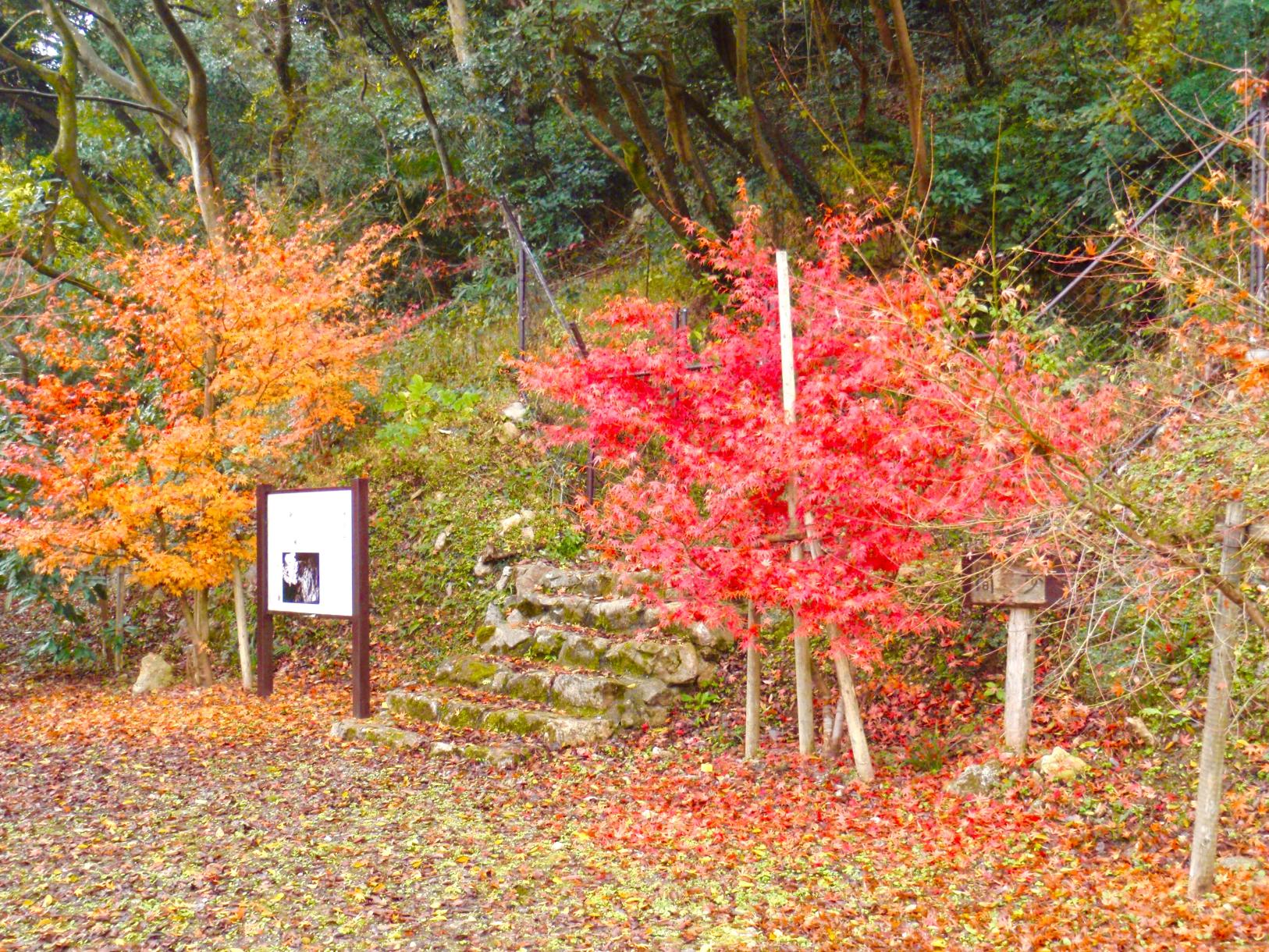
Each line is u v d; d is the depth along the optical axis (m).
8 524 8.73
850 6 14.55
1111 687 5.91
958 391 4.38
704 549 6.17
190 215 13.98
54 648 10.59
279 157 16.97
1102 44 11.16
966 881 4.63
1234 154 8.68
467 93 15.48
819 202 12.30
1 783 6.61
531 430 11.63
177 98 19.00
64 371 11.52
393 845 5.29
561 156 16.23
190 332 9.09
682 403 6.43
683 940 4.12
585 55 12.01
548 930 4.24
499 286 15.28
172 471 9.24
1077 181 10.94
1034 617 5.81
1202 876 4.18
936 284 6.23
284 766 6.84
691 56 13.73
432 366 13.62
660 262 13.96
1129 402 5.59
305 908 4.51
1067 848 4.87
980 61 13.47
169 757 7.14
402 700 8.11
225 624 11.16
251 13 16.58
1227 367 4.65
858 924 4.23
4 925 4.39
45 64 19.30
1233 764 5.28
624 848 5.22
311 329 9.53
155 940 4.22
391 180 16.64
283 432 9.91
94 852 5.25
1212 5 9.96
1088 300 9.20
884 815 5.54
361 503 8.06
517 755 6.84
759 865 4.93
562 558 9.95
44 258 12.62
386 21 14.85
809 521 5.92
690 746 7.12
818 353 6.09
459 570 10.38
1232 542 4.01
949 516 5.43
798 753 6.68
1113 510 4.44
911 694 7.09
